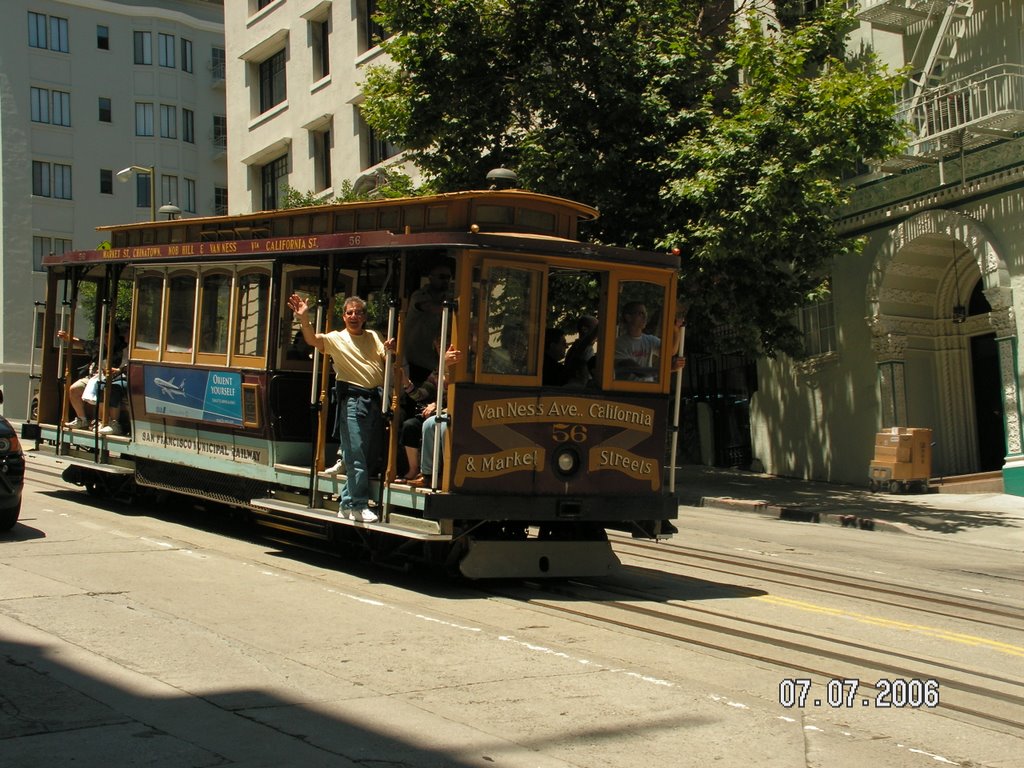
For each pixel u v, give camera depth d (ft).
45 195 161.17
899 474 68.23
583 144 63.05
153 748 16.63
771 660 23.67
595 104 62.28
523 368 30.19
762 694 21.09
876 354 73.97
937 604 31.96
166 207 89.61
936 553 46.06
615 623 26.86
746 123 57.52
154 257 41.34
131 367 43.11
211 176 177.17
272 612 26.58
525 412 30.22
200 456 39.34
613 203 61.52
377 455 31.89
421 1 61.11
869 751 17.93
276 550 36.35
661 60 62.03
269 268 35.96
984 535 52.60
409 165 96.07
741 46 61.93
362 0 105.19
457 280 29.25
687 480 79.20
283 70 118.73
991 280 65.10
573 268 31.12
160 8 172.35
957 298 72.69
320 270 34.55
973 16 67.82
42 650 22.00
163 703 18.94
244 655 22.39
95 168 165.78
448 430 29.17
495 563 30.73
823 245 62.03
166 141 171.42
